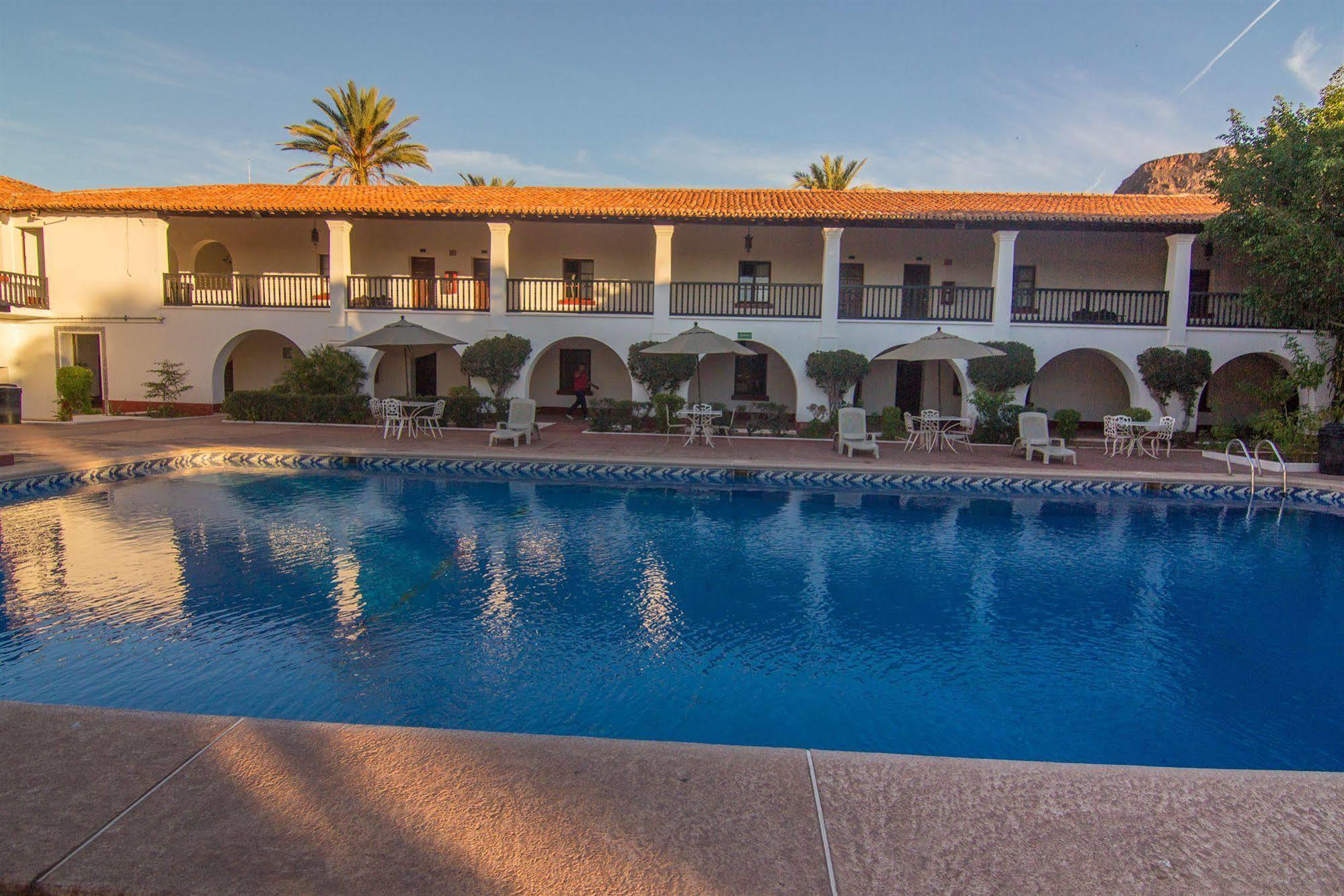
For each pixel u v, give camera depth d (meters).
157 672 4.89
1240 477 11.95
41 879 1.97
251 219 20.75
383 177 32.09
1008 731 4.41
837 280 17.73
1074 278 19.94
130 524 8.86
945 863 2.10
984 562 7.93
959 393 20.94
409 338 15.25
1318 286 13.29
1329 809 2.36
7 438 14.53
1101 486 11.98
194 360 19.33
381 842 2.13
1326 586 7.18
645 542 8.48
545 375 22.72
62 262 19.38
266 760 2.55
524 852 2.10
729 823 2.26
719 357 21.75
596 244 21.09
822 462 12.95
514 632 5.76
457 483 11.85
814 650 5.55
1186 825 2.28
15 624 5.67
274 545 8.05
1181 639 5.88
